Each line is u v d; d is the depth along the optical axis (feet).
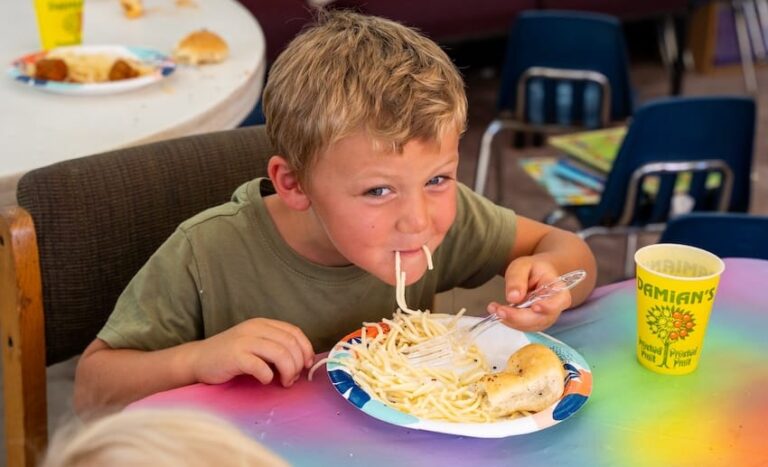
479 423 3.20
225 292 4.17
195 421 1.98
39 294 3.99
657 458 3.08
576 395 3.30
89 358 3.91
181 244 4.13
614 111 10.58
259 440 3.15
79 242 4.37
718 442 3.17
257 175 4.89
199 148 4.77
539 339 3.71
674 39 16.19
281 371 3.44
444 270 4.78
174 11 8.65
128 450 1.85
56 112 6.07
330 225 3.54
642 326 3.59
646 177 8.04
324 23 3.78
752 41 17.87
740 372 3.60
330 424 3.25
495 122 10.99
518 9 15.15
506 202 12.58
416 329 3.68
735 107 7.59
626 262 9.84
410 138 3.24
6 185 5.03
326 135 3.34
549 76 10.54
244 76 6.91
